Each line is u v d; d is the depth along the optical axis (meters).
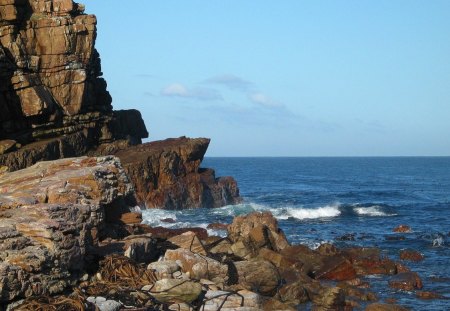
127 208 19.23
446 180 112.44
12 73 37.78
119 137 46.59
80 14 42.19
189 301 13.38
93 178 16.91
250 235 22.84
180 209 42.84
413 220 42.97
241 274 17.48
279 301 16.17
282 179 112.56
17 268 11.67
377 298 18.88
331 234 34.09
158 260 16.42
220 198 45.97
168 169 42.62
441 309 17.97
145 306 12.54
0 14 38.78
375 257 23.42
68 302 11.30
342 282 20.50
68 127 40.78
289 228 36.91
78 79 41.06
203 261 15.88
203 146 44.94
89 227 14.34
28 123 38.78
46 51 40.03
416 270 23.62
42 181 16.56
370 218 43.78
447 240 31.12
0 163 34.00
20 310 11.11
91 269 14.37
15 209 13.69
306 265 21.86
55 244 12.62
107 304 11.79
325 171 156.00
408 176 129.50
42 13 40.62
